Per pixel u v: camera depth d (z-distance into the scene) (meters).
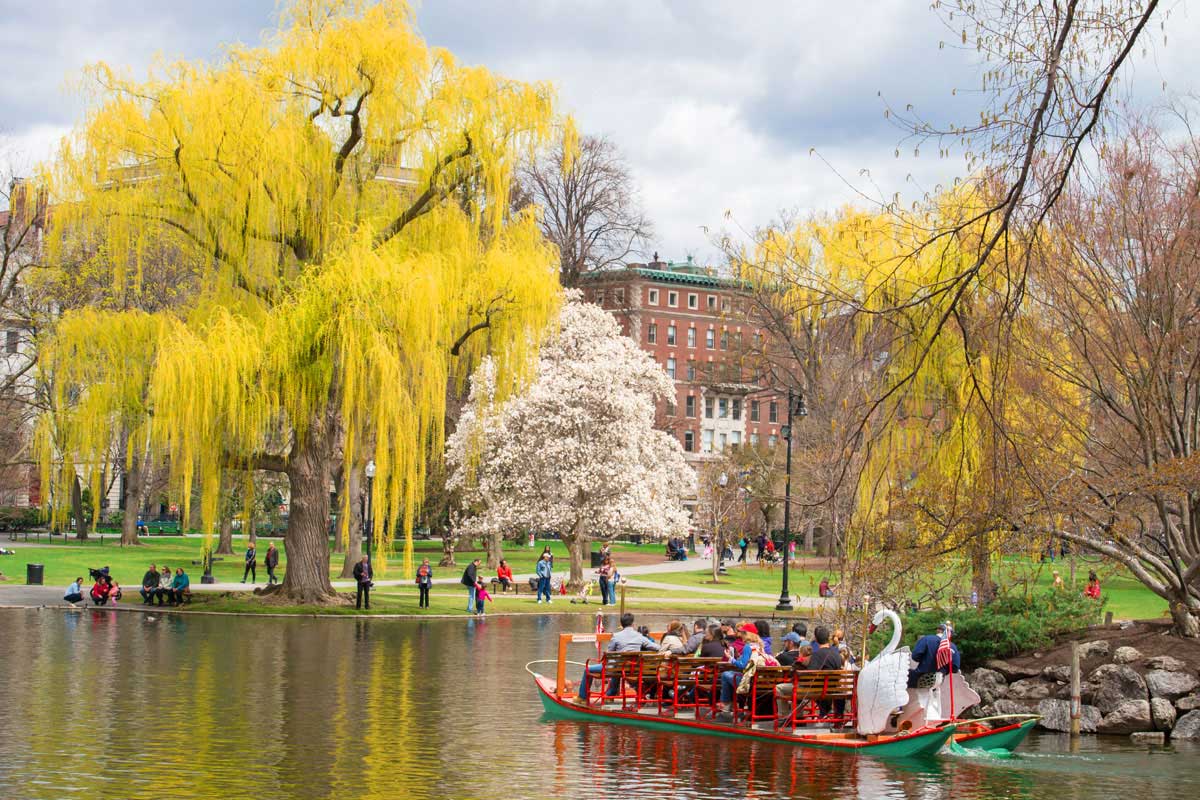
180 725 21.62
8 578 59.19
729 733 22.50
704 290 135.25
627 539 120.25
